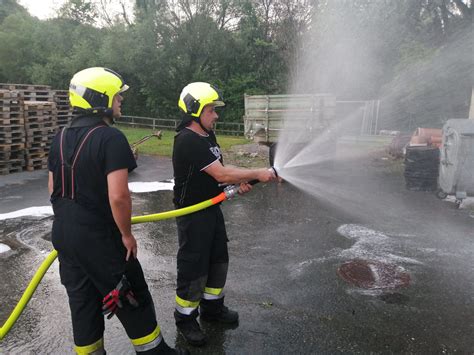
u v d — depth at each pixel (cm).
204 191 266
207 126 262
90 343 223
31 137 932
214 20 2753
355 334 293
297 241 483
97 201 207
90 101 208
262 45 2622
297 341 284
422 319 312
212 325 303
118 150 202
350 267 408
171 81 2814
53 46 3161
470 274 392
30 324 308
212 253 287
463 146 606
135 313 228
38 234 509
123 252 219
